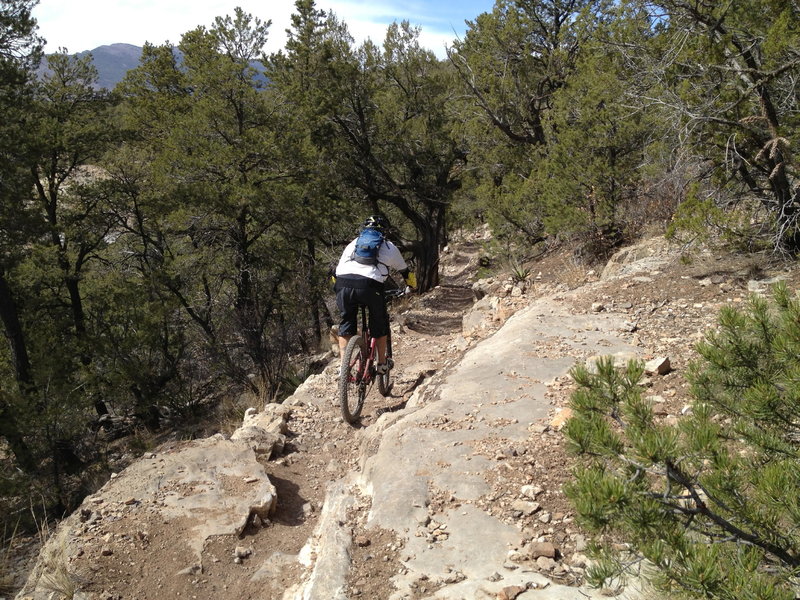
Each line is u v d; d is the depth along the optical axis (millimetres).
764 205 7766
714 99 7129
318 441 5914
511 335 6863
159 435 18203
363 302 5824
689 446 2682
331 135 21281
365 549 3658
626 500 2469
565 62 16531
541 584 3156
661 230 10195
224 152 17484
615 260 9766
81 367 19625
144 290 19922
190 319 20391
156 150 21375
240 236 18438
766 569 2566
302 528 4348
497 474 4168
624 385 2932
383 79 22172
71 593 3498
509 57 18031
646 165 10039
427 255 24938
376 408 6578
